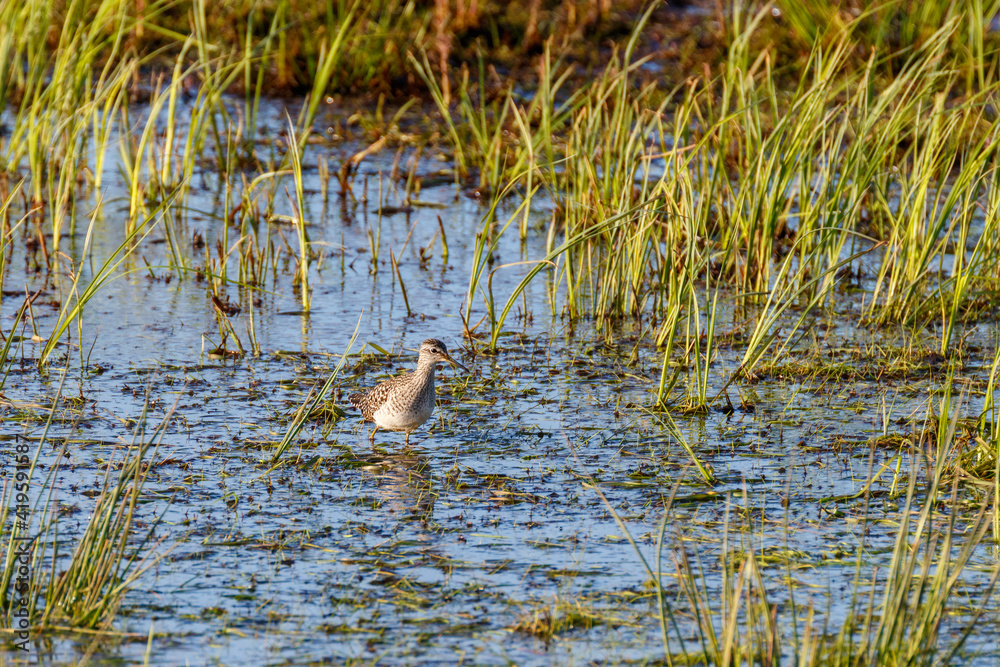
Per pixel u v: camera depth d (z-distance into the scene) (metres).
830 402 13.59
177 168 22.50
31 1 24.66
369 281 18.12
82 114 21.53
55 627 8.46
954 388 13.90
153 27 24.38
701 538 10.15
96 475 11.20
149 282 17.80
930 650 7.72
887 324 16.41
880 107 16.55
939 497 11.00
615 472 11.61
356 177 23.36
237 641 8.42
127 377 13.94
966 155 17.98
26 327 15.52
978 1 22.19
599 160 21.45
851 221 16.89
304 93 27.95
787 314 16.94
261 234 20.08
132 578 8.76
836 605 9.05
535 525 10.40
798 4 26.47
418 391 11.85
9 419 12.47
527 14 29.47
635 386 14.14
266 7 28.66
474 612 8.89
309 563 9.64
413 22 28.64
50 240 19.45
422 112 27.08
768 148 17.86
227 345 15.24
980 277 15.43
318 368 14.49
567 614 8.82
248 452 11.94
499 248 19.78
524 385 14.15
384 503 10.86
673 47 28.02
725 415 13.17
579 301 17.48
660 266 16.38
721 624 8.76
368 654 8.28
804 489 11.20
